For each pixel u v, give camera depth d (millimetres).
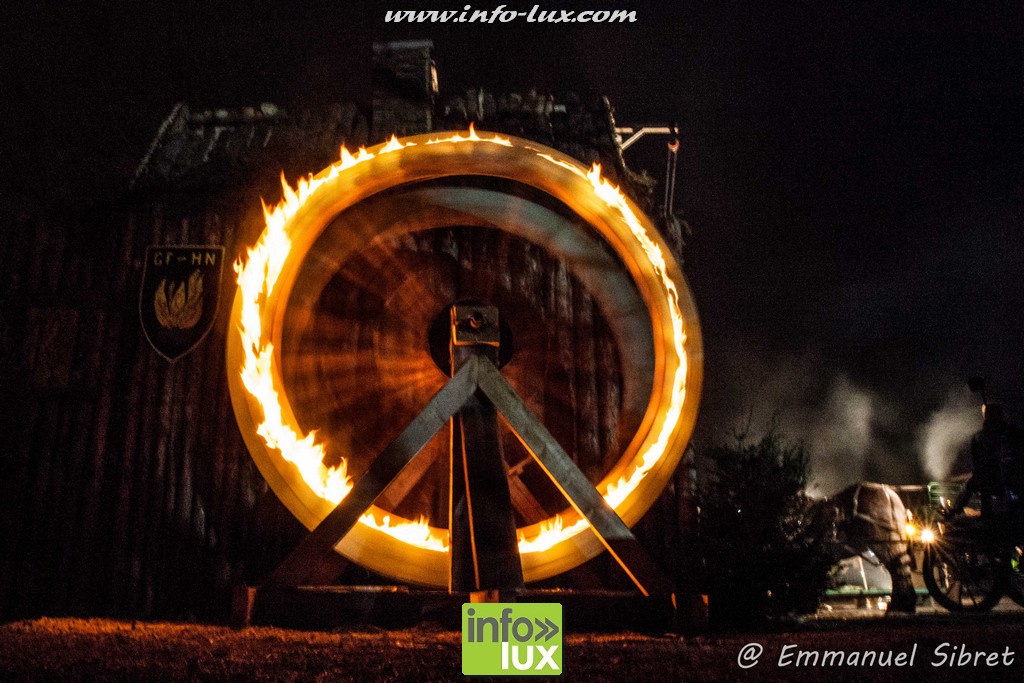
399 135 7988
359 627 5242
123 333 7180
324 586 5707
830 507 8242
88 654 4062
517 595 5297
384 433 6945
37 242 7336
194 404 7020
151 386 7051
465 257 7340
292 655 4055
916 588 8797
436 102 8477
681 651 4227
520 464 6578
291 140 8055
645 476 6344
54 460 6902
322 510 6109
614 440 7047
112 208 7605
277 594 5242
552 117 8453
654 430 6457
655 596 5324
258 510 6852
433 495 6773
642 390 7121
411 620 5352
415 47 8297
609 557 6758
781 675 3596
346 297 7148
